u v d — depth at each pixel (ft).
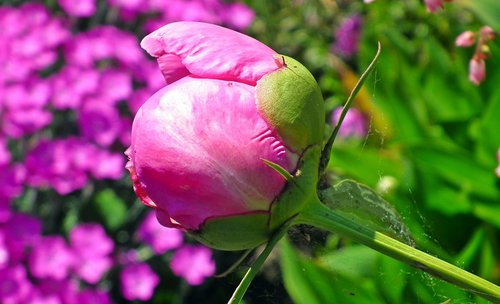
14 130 2.49
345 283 1.63
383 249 1.16
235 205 1.15
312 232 1.28
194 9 2.96
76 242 2.43
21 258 2.46
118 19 3.09
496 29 1.69
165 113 1.15
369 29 2.35
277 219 1.16
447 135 1.98
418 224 1.67
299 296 1.66
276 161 1.15
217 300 2.70
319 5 3.41
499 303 1.13
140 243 2.68
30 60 2.64
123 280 2.47
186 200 1.16
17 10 2.85
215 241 1.17
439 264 1.15
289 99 1.15
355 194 1.20
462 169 1.74
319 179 1.19
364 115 2.36
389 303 1.61
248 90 1.16
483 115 1.78
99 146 2.63
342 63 3.03
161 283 2.71
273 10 3.57
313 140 1.17
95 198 2.64
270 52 1.18
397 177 1.85
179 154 1.15
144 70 2.74
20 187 2.41
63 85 2.61
